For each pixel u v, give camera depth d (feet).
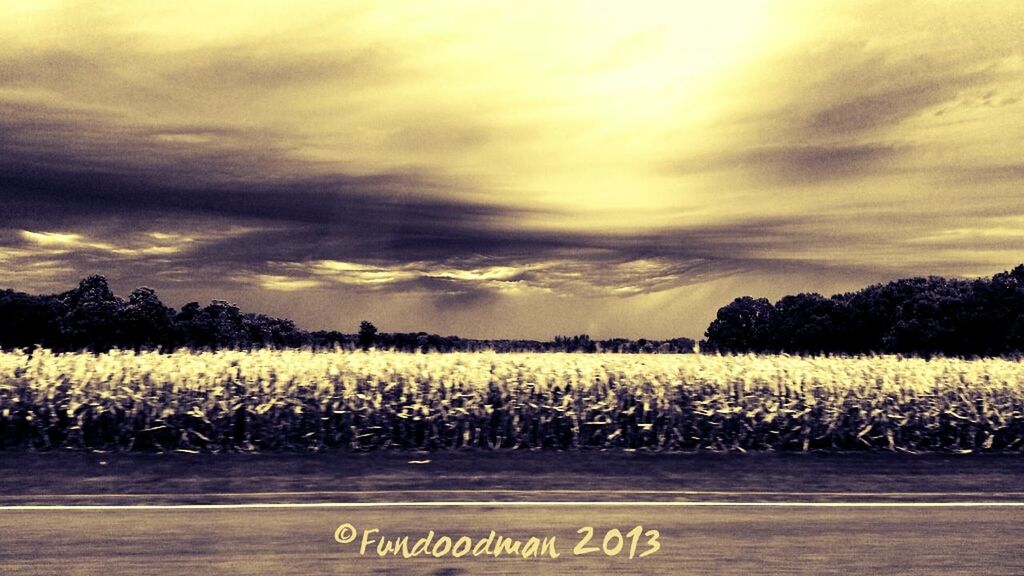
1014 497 27.25
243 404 40.88
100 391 40.75
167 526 21.53
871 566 18.47
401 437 42.09
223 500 25.36
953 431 45.09
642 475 31.73
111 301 150.61
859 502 25.84
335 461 35.45
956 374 46.88
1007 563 18.79
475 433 42.75
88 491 27.20
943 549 19.93
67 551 19.02
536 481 29.89
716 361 49.03
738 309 179.52
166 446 40.81
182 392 41.52
